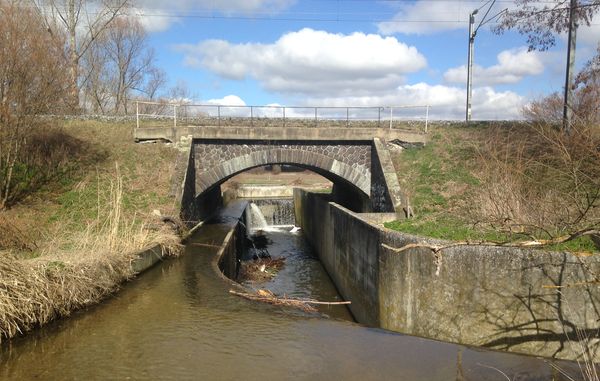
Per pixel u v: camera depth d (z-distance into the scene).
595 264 8.28
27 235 12.38
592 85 15.97
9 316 7.81
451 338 9.56
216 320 8.70
